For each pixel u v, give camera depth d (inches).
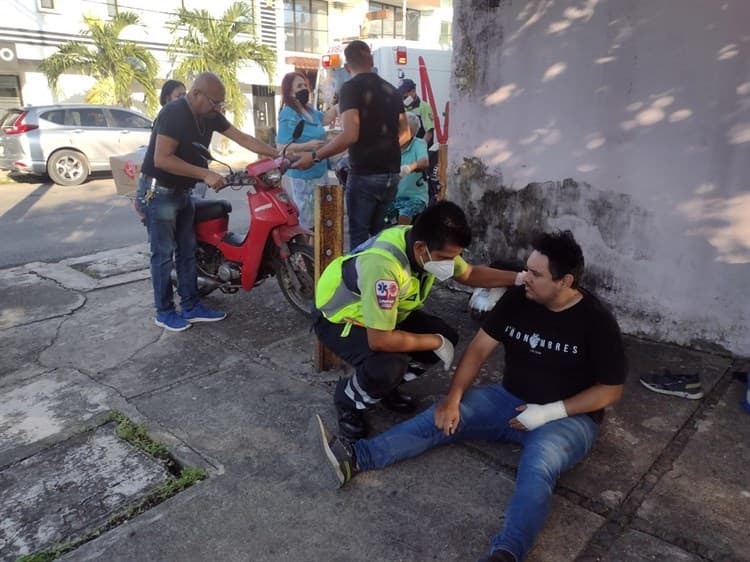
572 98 151.6
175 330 161.5
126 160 208.7
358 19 1005.8
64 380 135.6
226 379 135.3
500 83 163.9
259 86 873.5
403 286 98.3
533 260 89.6
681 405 122.5
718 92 130.6
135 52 645.3
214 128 159.9
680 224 142.2
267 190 158.1
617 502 94.3
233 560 83.7
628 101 142.9
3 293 192.5
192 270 164.4
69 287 197.9
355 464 98.2
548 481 85.1
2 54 616.7
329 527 89.8
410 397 123.0
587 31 145.3
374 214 166.7
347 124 150.9
